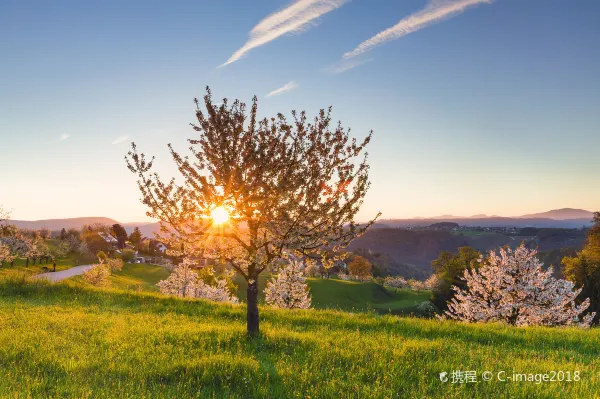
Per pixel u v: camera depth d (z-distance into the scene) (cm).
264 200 1059
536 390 754
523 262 2441
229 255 1149
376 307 9400
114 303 1898
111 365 878
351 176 1101
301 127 1099
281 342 1116
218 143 1099
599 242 6272
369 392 745
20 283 2119
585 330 1523
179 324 1421
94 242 13788
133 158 1066
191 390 756
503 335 1363
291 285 3622
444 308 8781
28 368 849
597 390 743
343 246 1145
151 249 16450
